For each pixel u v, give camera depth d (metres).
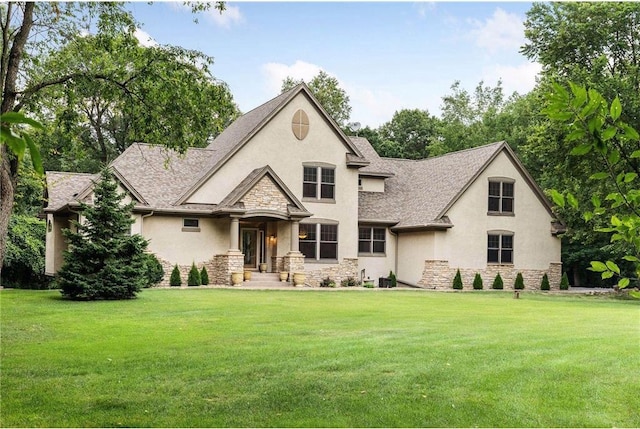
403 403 6.98
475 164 29.56
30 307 15.16
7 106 11.17
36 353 9.48
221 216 26.09
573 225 28.48
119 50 12.73
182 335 11.25
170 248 25.52
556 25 27.16
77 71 12.75
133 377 8.02
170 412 6.63
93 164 41.38
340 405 6.90
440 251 28.16
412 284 29.59
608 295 26.14
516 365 8.74
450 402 7.02
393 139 58.22
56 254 26.28
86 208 17.78
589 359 9.17
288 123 27.91
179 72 12.73
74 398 7.09
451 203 28.20
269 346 10.11
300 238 27.98
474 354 9.50
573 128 2.94
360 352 9.61
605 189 21.88
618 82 23.41
